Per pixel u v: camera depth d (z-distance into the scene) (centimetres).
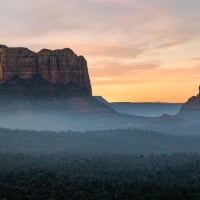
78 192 15662
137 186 16912
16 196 14588
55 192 15462
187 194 15750
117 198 15138
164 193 15688
